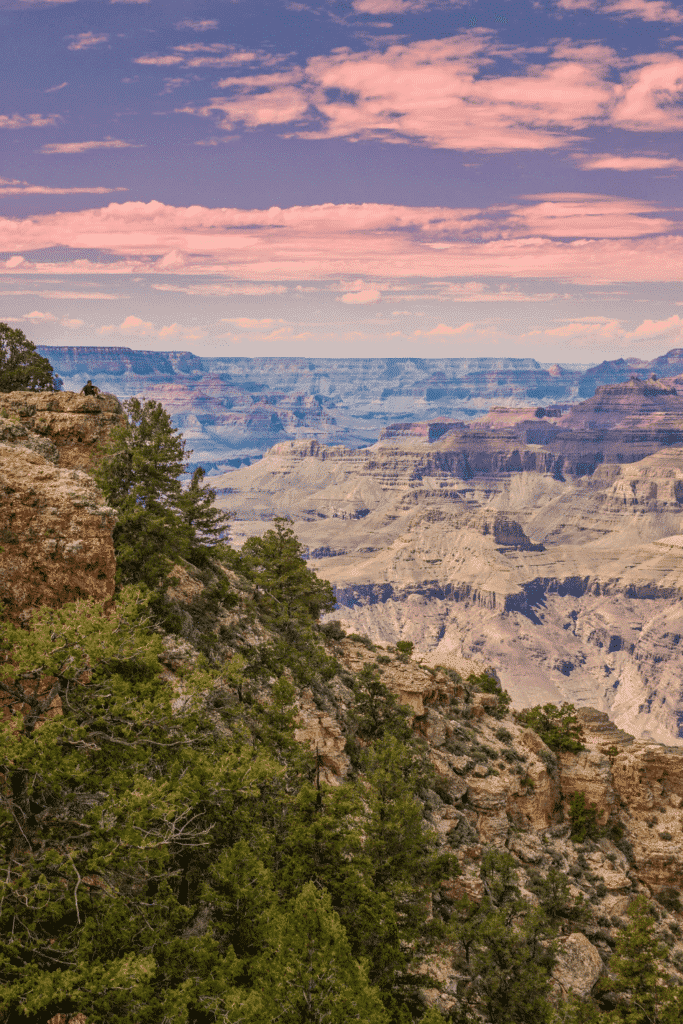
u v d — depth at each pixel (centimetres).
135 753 2969
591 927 6556
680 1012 5188
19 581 3844
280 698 4428
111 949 2605
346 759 5862
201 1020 2767
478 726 8500
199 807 3322
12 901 2469
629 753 8956
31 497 4112
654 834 8338
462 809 6869
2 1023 2327
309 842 3581
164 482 5669
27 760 2608
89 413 6384
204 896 3022
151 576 5112
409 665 8381
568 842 7856
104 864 2580
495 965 4875
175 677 4703
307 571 7512
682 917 7725
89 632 3008
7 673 2752
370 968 3519
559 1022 4647
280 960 2873
